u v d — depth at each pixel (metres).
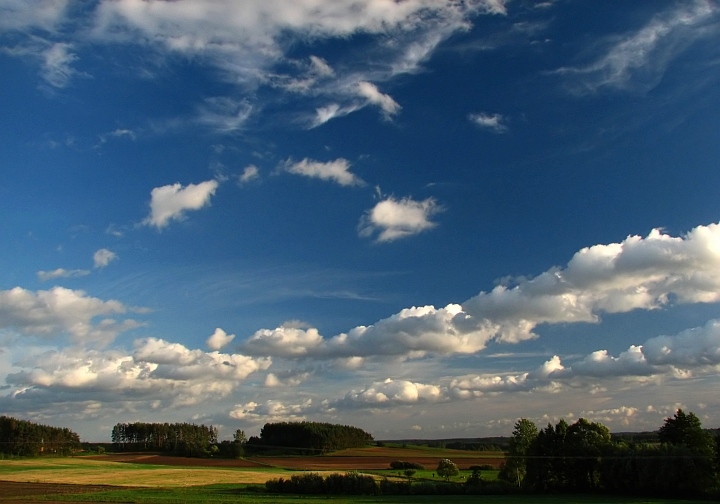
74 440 185.75
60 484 112.38
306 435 193.00
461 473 139.25
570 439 116.69
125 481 116.50
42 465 150.75
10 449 170.25
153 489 105.25
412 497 100.94
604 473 108.44
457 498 99.81
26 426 176.38
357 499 96.12
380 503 89.50
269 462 159.50
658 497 100.38
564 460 114.38
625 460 105.50
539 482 114.19
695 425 109.38
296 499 94.00
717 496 95.75
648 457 102.25
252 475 127.50
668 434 111.31
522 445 123.88
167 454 182.62
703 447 104.25
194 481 116.94
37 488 106.06
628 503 89.56
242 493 102.75
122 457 172.50
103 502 86.94
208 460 165.00
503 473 123.62
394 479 121.19
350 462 161.00
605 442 114.50
